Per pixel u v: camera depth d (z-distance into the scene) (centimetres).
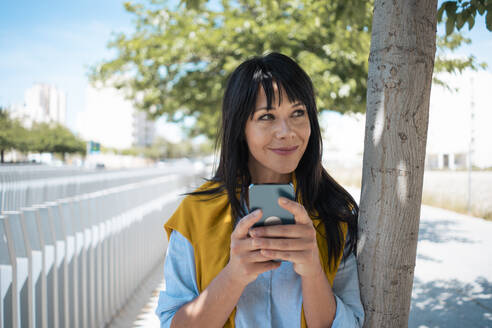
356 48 600
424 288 408
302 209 87
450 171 1966
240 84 110
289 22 684
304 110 109
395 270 119
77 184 526
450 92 770
